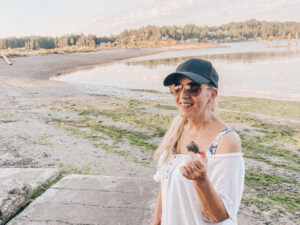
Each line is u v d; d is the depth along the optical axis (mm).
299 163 4949
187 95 1108
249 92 15531
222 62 39500
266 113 9258
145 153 5285
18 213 2758
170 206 1171
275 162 4992
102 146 5645
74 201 2951
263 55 53656
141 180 3492
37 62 38969
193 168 866
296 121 8172
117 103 10898
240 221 2932
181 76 1126
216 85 1131
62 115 8516
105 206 2854
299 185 4012
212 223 1068
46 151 5219
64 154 5090
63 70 30891
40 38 150250
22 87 15625
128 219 2633
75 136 6309
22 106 9773
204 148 1096
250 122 7953
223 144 1023
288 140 6348
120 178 3545
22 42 153375
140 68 33812
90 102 11039
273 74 23859
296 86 17406
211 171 1016
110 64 41062
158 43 162625
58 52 63750
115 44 149750
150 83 20031
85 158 4902
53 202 2932
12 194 2832
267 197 3590
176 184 1139
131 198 3023
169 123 7699
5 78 20859
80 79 22562
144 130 6973
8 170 3855
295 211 3211
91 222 2578
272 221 2963
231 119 8297
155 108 9922
